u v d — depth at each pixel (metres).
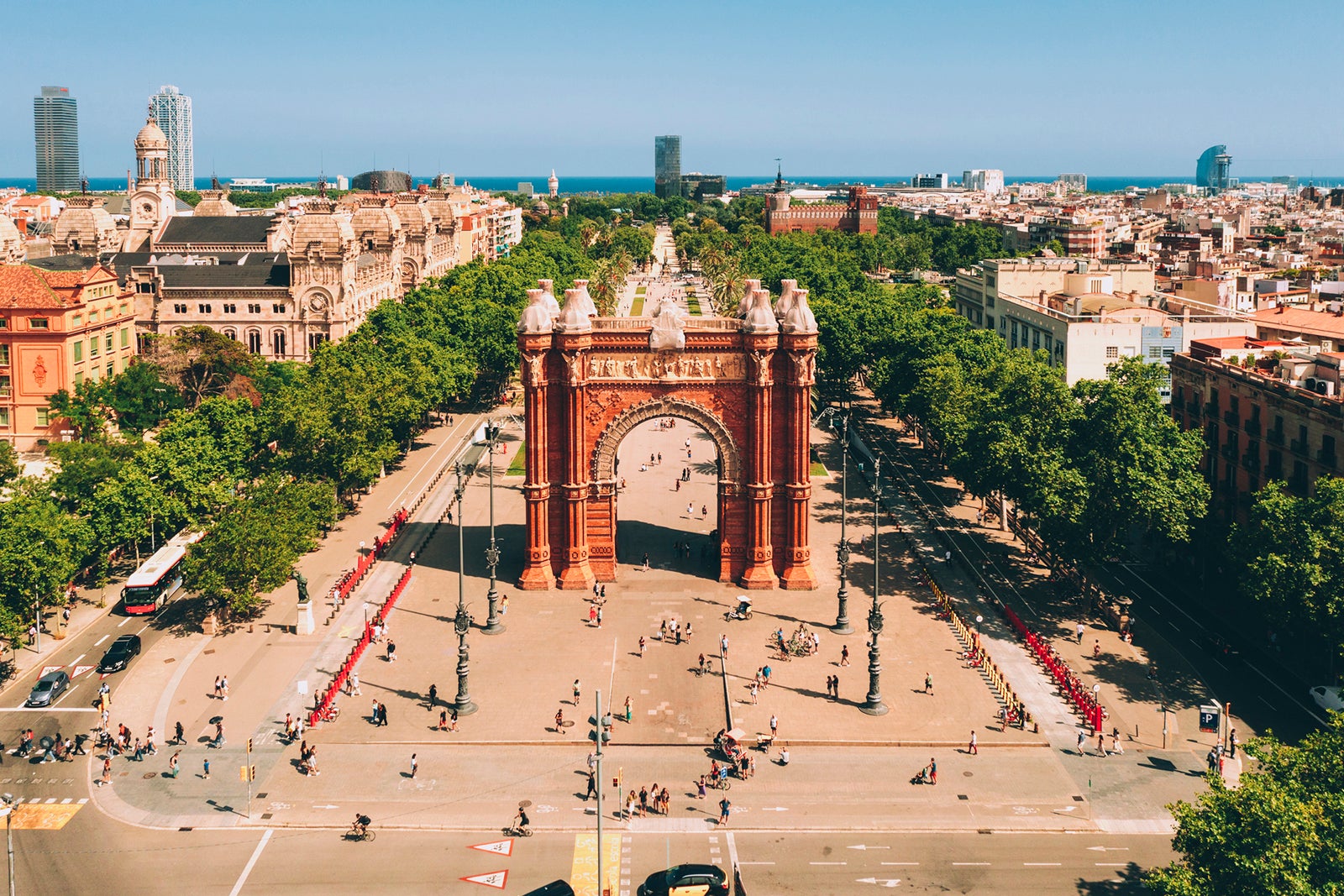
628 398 118.81
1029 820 76.38
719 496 121.50
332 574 123.81
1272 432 115.88
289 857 71.81
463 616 91.62
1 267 166.50
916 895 67.50
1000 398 135.50
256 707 92.50
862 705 93.00
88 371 172.00
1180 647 105.25
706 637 107.56
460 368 193.38
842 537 120.69
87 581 120.50
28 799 78.44
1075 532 110.44
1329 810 56.31
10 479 133.38
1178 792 79.88
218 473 133.00
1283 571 89.44
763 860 71.44
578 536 120.50
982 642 106.12
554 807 78.12
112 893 67.81
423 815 77.00
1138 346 177.50
